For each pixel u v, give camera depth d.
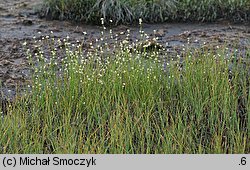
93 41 9.68
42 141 5.90
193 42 9.52
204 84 7.20
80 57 8.16
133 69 7.26
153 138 6.21
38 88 7.00
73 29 10.49
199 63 7.62
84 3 11.09
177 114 6.64
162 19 11.00
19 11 11.61
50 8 11.17
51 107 6.82
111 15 10.87
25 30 10.32
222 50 8.14
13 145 5.88
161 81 7.32
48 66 8.13
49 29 10.41
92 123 6.39
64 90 7.02
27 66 8.33
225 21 11.01
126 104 6.88
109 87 6.96
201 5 11.16
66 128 6.00
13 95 7.30
